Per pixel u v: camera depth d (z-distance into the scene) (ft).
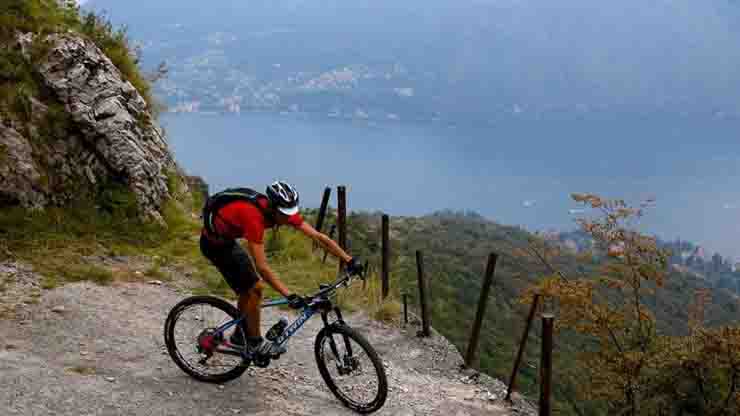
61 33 30.78
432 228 235.61
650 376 28.89
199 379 16.63
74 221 28.02
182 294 24.81
